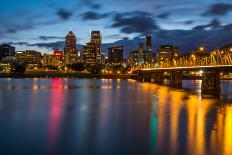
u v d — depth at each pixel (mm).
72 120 78750
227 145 54594
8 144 55344
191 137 60062
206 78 183750
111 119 80250
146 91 188500
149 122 75875
